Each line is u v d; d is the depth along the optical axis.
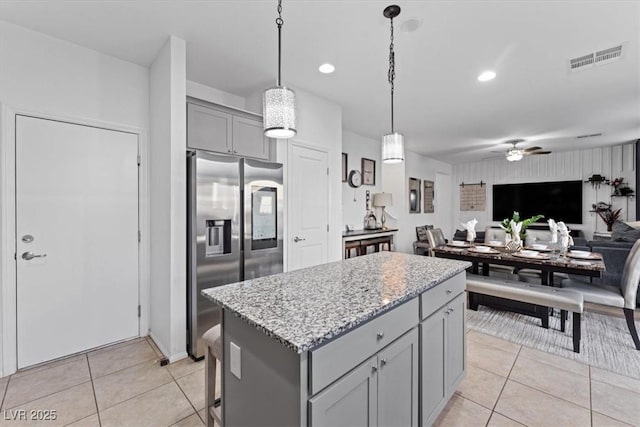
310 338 0.92
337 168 3.86
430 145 6.15
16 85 2.17
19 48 2.18
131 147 2.71
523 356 2.44
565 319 2.96
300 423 0.91
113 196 2.62
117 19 2.11
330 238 3.77
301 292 1.40
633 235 4.37
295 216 3.34
